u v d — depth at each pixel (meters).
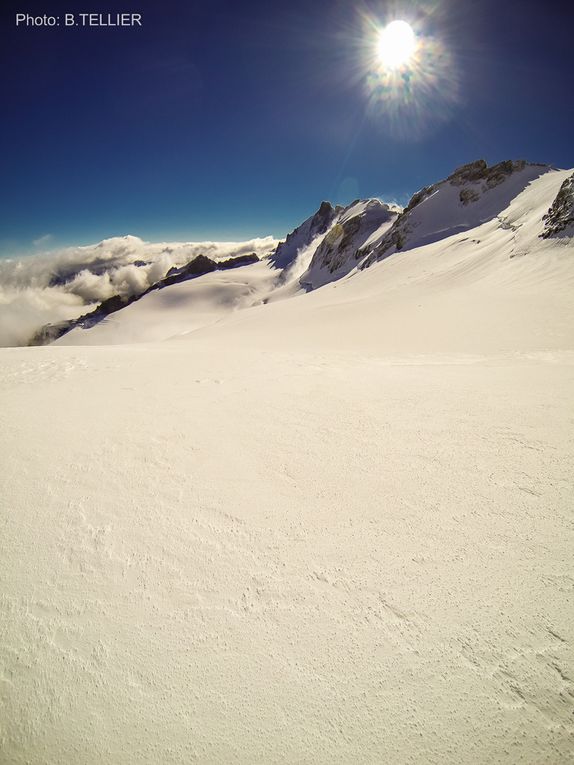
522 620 2.15
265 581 2.51
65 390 7.22
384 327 20.88
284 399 6.04
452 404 5.28
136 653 2.11
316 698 1.88
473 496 3.17
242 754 1.73
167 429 4.95
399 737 1.74
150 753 1.74
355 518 3.02
